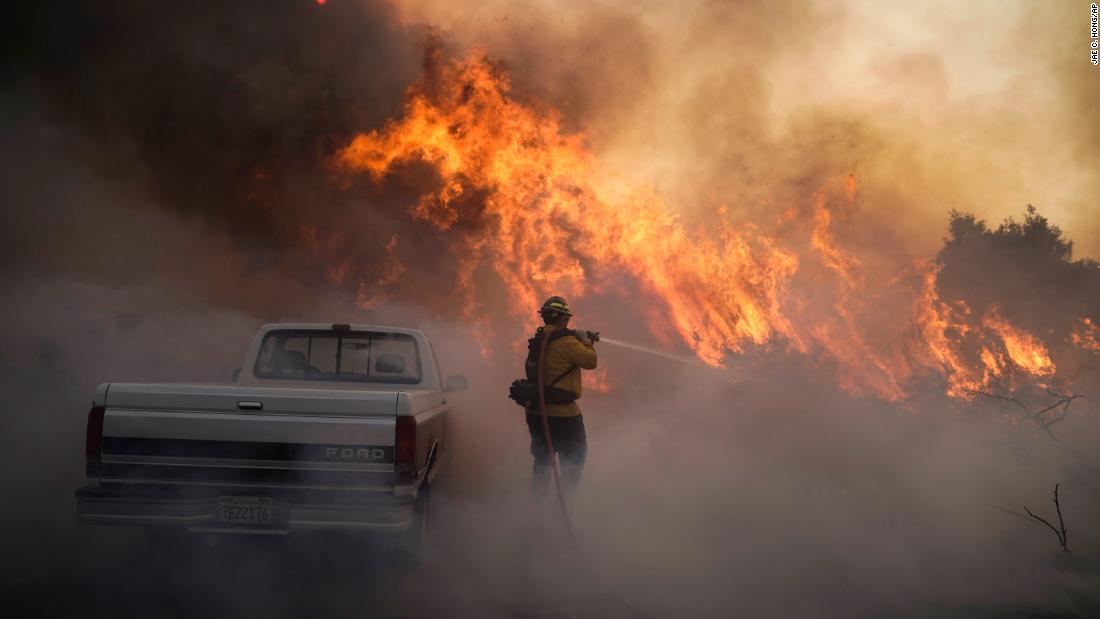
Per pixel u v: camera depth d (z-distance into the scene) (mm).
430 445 5242
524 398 5785
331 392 4426
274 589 4453
